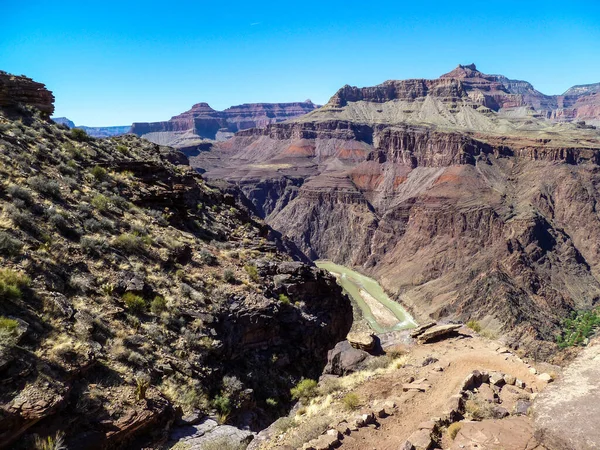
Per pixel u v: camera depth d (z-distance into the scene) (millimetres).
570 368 10914
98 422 13195
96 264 21391
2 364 12578
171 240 27516
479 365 16531
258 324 23953
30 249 19203
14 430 11547
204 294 24000
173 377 17469
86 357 14984
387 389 15336
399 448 10984
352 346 19812
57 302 16750
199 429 15469
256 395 21188
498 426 11047
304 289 29797
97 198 27609
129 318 19109
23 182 24578
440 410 12984
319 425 13055
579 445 8422
